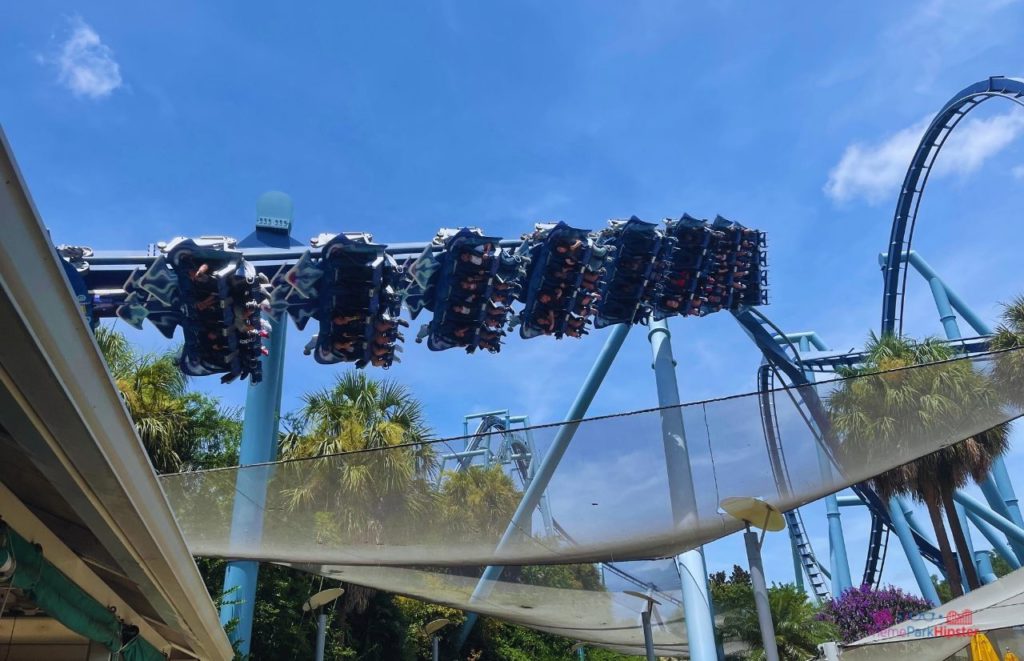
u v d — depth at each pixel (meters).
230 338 14.51
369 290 15.68
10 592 7.33
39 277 3.36
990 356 10.54
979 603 15.31
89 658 8.12
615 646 22.03
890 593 33.84
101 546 6.53
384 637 25.17
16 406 3.83
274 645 20.75
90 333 3.89
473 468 9.45
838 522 41.81
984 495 31.23
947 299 37.44
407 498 9.38
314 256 15.91
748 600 30.09
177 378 21.22
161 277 14.17
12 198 3.10
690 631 16.84
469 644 31.78
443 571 13.36
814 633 30.00
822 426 10.05
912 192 35.44
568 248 18.28
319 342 16.33
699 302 23.61
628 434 9.52
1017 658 14.14
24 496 5.76
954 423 10.37
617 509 9.61
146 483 5.29
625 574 15.08
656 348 23.64
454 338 17.89
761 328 34.31
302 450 20.42
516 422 46.34
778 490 9.98
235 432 24.62
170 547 6.41
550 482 9.45
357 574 12.70
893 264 36.62
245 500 9.50
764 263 25.08
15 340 3.38
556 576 14.10
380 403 22.12
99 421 4.24
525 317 19.25
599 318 21.30
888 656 14.00
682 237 22.05
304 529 9.61
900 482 23.58
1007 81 27.44
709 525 10.16
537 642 36.06
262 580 21.45
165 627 10.69
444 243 17.22
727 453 9.73
